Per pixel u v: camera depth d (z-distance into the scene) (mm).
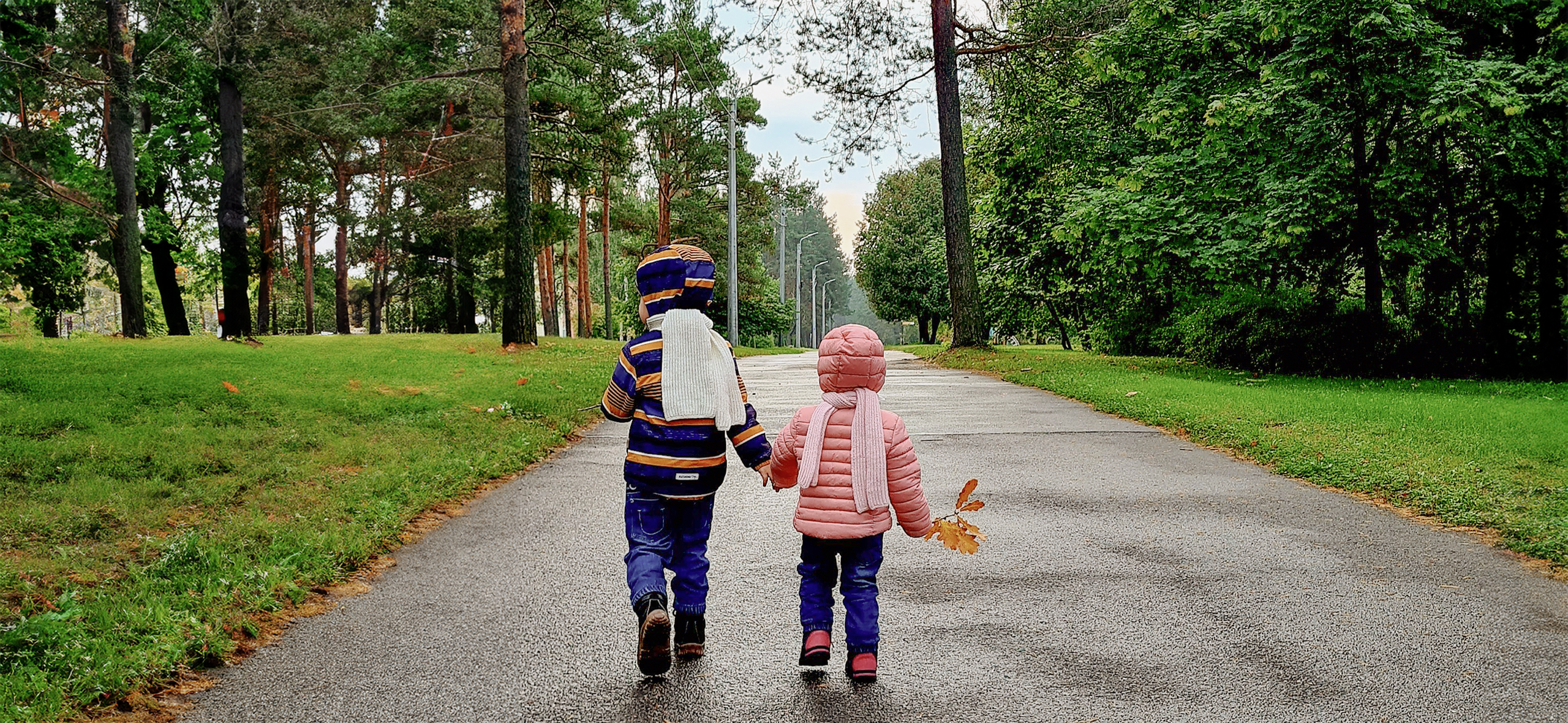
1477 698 3441
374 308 46844
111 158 22156
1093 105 23000
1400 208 17875
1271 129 16969
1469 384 16094
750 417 3766
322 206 41625
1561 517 5938
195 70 23438
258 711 3340
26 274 27484
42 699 3223
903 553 5469
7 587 4336
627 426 10898
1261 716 3299
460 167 36281
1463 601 4574
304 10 26781
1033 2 22031
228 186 23312
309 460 7531
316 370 13688
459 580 4953
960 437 9758
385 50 30266
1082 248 23203
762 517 6438
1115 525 6105
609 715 3324
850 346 3619
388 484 6809
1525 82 15961
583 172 32250
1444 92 14945
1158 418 10820
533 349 20641
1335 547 5574
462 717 3303
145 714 3289
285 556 5039
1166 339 24562
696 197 49781
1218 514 6406
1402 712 3328
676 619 3742
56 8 20703
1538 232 18578
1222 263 16859
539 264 46875
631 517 3668
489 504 6777
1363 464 7641
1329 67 15906
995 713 3334
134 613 4000
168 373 11711
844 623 4363
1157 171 18531
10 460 6676
